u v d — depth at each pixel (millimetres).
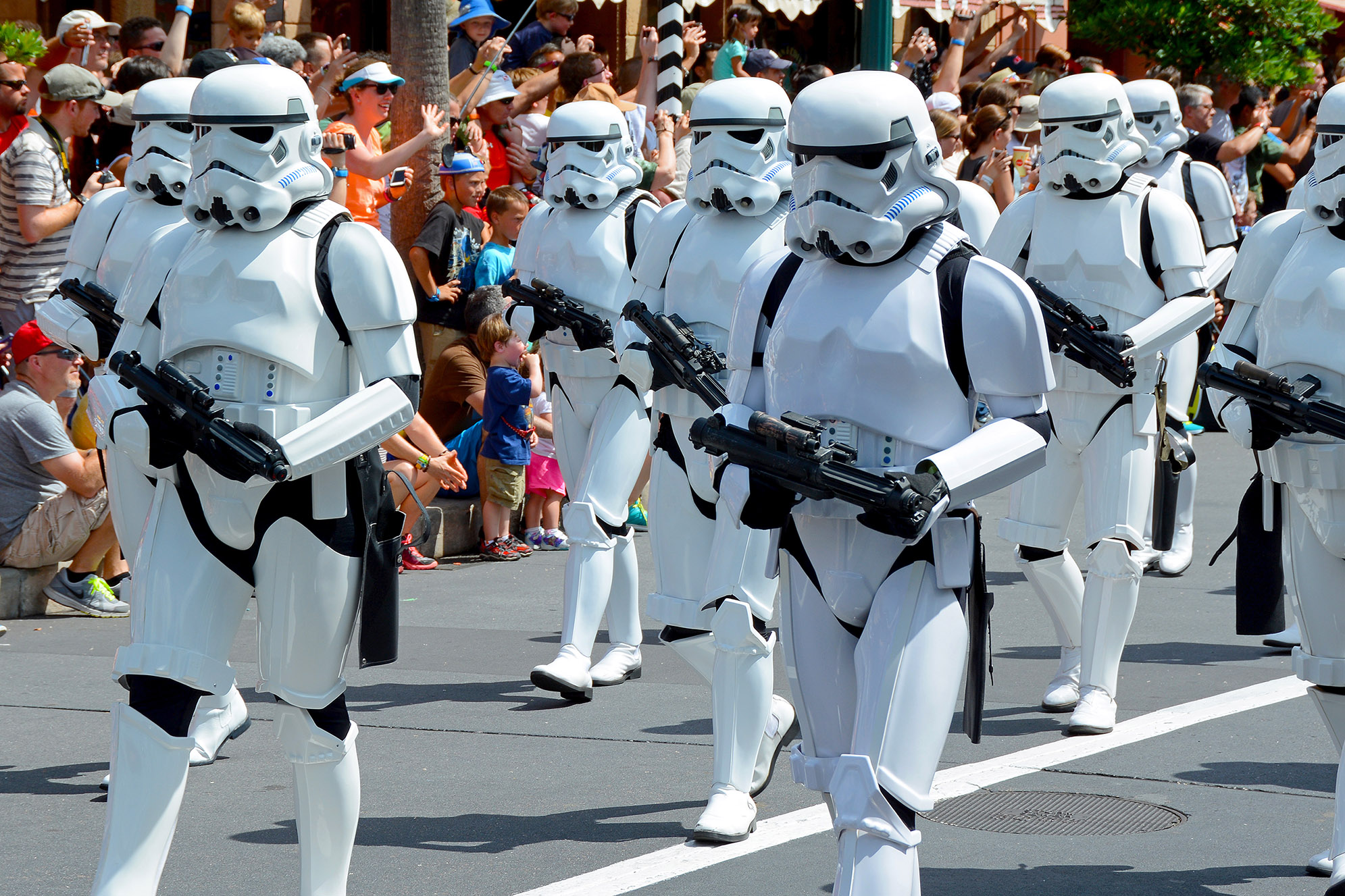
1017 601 24125
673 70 32562
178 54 27250
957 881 12406
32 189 23422
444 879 12375
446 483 22734
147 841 10031
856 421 9734
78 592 22375
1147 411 16891
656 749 16250
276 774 15258
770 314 10375
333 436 10195
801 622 10023
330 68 28812
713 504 15258
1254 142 38344
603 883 12258
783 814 14148
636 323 15547
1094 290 17625
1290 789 14758
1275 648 20734
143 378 10188
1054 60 38781
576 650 18125
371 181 27609
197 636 10258
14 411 21688
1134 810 14188
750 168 15570
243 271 10430
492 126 32500
